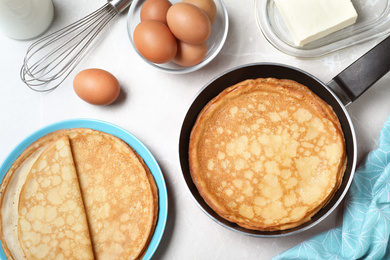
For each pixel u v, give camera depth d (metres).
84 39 0.70
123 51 0.69
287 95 0.63
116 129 0.65
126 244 0.64
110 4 0.67
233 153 0.64
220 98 0.64
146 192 0.64
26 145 0.65
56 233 0.64
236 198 0.63
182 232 0.67
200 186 0.62
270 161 0.63
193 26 0.59
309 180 0.62
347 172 0.62
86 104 0.69
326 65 0.68
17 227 0.65
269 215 0.62
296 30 0.65
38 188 0.65
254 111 0.64
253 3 0.69
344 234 0.62
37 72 0.66
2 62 0.70
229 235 0.66
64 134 0.66
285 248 0.66
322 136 0.63
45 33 0.70
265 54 0.69
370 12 0.69
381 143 0.64
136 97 0.69
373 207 0.61
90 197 0.66
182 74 0.69
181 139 0.62
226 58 0.69
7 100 0.69
